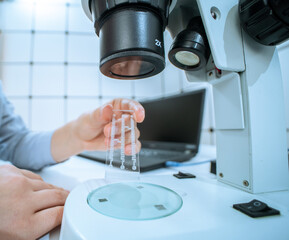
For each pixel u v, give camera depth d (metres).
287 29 0.22
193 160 0.58
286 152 0.27
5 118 0.58
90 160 0.63
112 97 1.19
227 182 0.29
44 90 1.13
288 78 0.53
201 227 0.16
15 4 1.16
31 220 0.21
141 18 0.21
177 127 0.75
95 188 0.25
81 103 1.16
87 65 1.18
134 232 0.15
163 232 0.15
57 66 1.16
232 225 0.16
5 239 0.20
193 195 0.23
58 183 0.40
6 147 0.54
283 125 0.28
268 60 0.28
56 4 1.19
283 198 0.24
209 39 0.24
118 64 0.23
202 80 0.32
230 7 0.26
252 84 0.27
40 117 1.12
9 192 0.23
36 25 1.16
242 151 0.27
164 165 0.49
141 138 0.90
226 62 0.25
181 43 0.25
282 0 0.19
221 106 0.30
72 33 1.18
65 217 0.18
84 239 0.14
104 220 0.17
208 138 0.98
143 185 0.27
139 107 0.32
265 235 0.16
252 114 0.26
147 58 0.21
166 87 1.19
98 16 0.23
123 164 0.30
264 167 0.26
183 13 0.29
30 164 0.51
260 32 0.24
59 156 0.51
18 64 1.12
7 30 1.13
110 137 0.33
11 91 1.10
